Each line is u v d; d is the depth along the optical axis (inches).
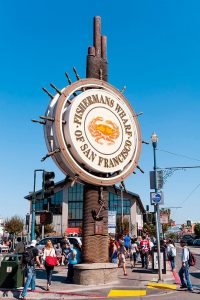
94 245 546.3
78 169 533.3
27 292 452.1
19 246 597.3
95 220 554.3
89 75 612.1
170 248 690.2
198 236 4013.3
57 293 447.5
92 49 624.1
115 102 588.7
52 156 535.2
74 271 530.9
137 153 603.5
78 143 531.2
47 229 2578.7
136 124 611.5
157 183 587.8
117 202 2792.8
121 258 638.5
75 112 536.4
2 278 485.1
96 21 644.1
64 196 2947.8
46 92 553.9
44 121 545.0
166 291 471.5
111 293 454.6
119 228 2106.3
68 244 838.5
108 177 566.3
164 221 741.3
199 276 665.6
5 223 2406.5
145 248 746.8
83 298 432.5
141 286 505.7
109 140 566.6
